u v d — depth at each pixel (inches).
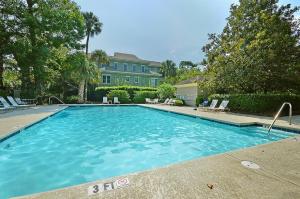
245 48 610.5
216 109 593.9
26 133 293.3
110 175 172.1
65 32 803.4
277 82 612.1
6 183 153.5
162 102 1050.1
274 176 114.8
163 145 273.7
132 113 645.9
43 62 732.0
